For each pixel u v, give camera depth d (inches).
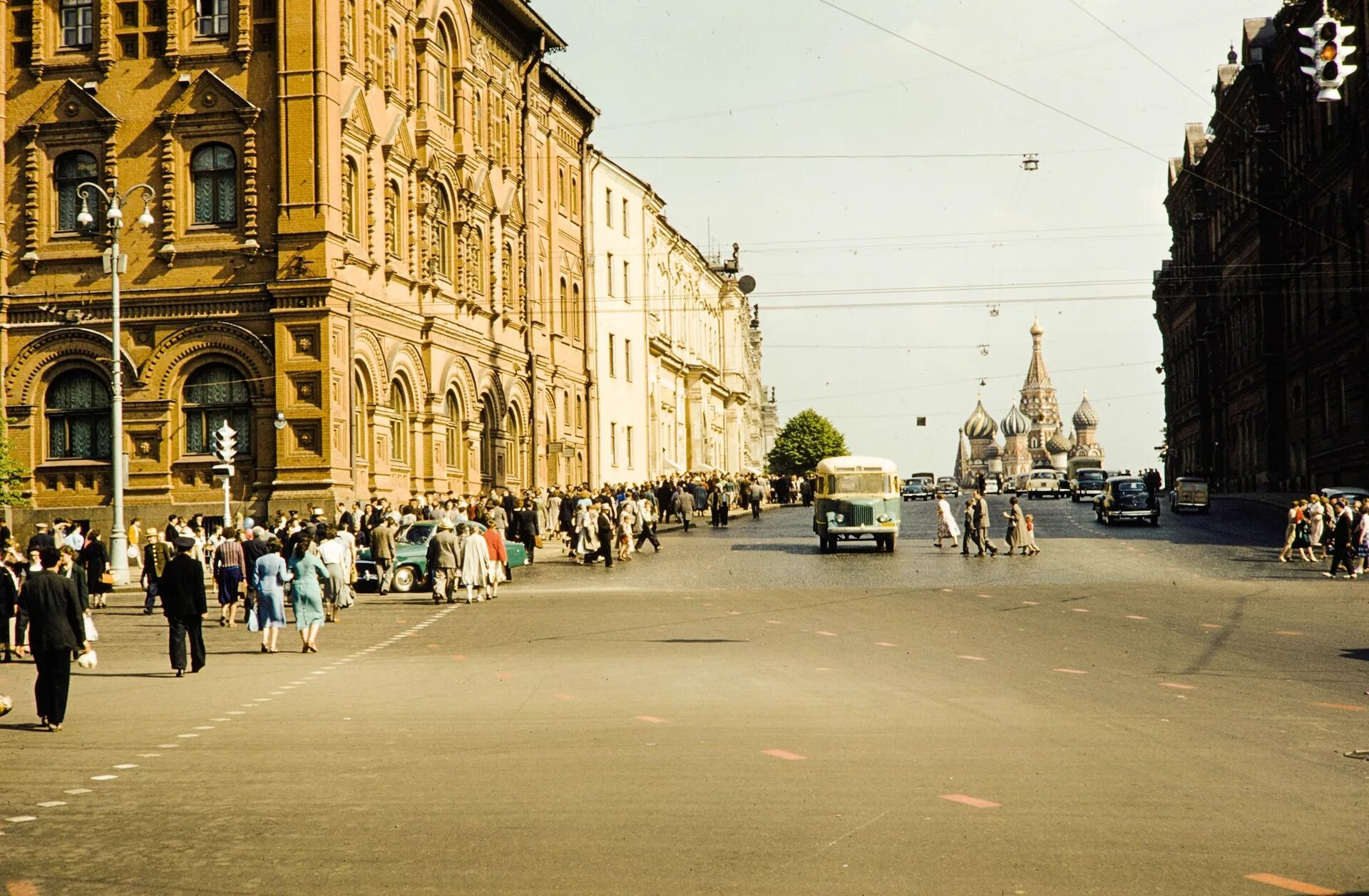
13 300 1803.6
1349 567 1483.8
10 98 1820.9
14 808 461.4
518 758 536.4
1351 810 435.2
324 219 1739.7
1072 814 429.7
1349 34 789.9
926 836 400.8
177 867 378.3
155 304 1771.7
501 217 2390.5
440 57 2151.8
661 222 3553.2
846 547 2090.3
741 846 390.3
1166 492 4207.7
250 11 1771.7
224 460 1584.6
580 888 349.7
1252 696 696.4
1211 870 364.2
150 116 1787.6
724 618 1129.4
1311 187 2950.3
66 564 992.2
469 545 1326.3
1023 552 1840.6
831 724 609.6
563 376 2738.7
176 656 852.6
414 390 2021.4
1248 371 3506.4
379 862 378.3
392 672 842.2
